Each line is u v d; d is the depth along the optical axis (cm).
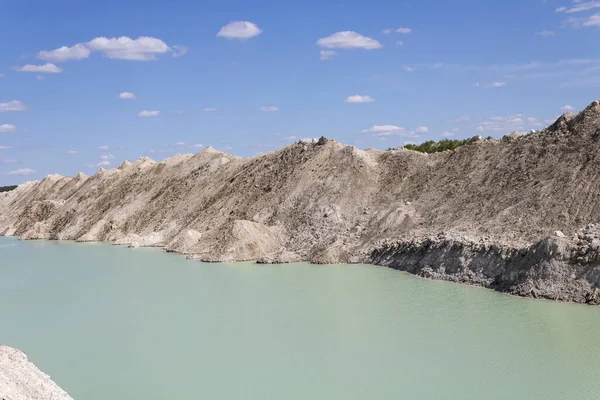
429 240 4231
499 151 5003
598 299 2977
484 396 1962
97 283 4394
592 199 3725
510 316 2877
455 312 3003
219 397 2056
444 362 2291
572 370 2145
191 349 2619
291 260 4981
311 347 2558
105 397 2105
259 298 3569
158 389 2161
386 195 5506
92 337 2888
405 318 2939
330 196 5728
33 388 1988
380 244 4781
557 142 4438
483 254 3722
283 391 2084
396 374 2194
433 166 5556
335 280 4038
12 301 3828
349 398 1995
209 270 4775
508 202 4222
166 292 3909
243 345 2634
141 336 2872
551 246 3297
